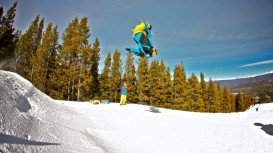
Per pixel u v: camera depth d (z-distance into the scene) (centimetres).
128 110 1530
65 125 794
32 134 543
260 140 903
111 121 1120
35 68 4603
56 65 4209
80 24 3775
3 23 4338
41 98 947
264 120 1256
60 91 4275
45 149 485
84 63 3841
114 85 5022
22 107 710
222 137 955
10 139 446
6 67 4559
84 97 4538
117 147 757
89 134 811
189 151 783
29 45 5303
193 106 5428
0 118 511
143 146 805
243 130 1061
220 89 7700
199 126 1165
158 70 5075
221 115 1644
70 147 582
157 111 1631
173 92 5350
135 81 5059
